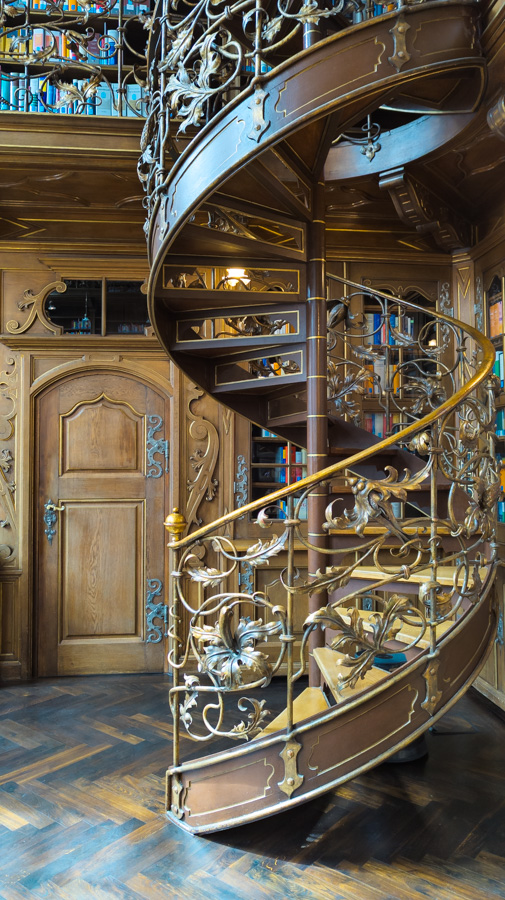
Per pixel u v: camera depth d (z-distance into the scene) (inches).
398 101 124.7
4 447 173.8
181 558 103.2
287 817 102.6
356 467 134.3
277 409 141.0
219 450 179.2
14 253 173.0
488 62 104.6
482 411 113.5
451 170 143.8
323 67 90.4
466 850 93.0
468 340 174.9
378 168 140.0
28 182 150.9
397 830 98.4
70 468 176.7
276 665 94.1
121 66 144.9
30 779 113.5
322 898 82.3
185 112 101.7
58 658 174.4
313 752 93.2
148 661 177.3
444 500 126.0
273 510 181.9
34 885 84.6
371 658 94.3
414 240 176.9
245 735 94.9
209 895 82.7
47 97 160.4
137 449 179.6
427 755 125.6
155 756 122.8
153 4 170.4
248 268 119.4
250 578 176.4
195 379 135.3
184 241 109.1
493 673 154.7
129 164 142.3
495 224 156.6
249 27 122.6
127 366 176.9
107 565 177.3
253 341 122.3
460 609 111.6
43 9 162.7
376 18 90.0
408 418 174.9
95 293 182.1
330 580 93.4
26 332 173.6
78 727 136.9
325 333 121.5
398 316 172.1
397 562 170.1
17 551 172.7
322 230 121.3
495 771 118.3
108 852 92.2
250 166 98.2
